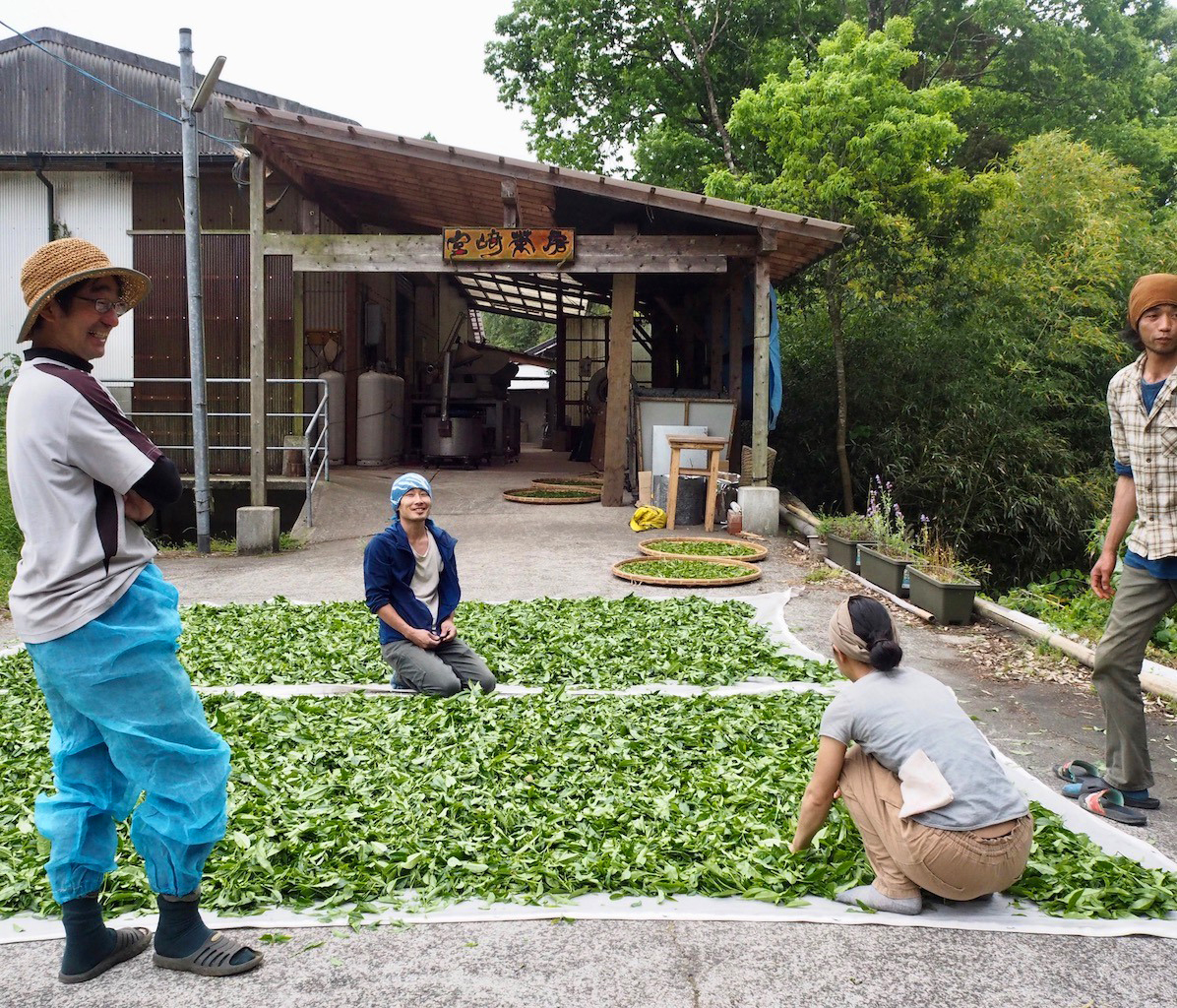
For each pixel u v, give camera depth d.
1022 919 2.70
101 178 13.81
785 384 14.62
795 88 12.79
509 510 12.12
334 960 2.50
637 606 7.07
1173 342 3.40
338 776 3.70
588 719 4.44
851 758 2.87
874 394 13.52
